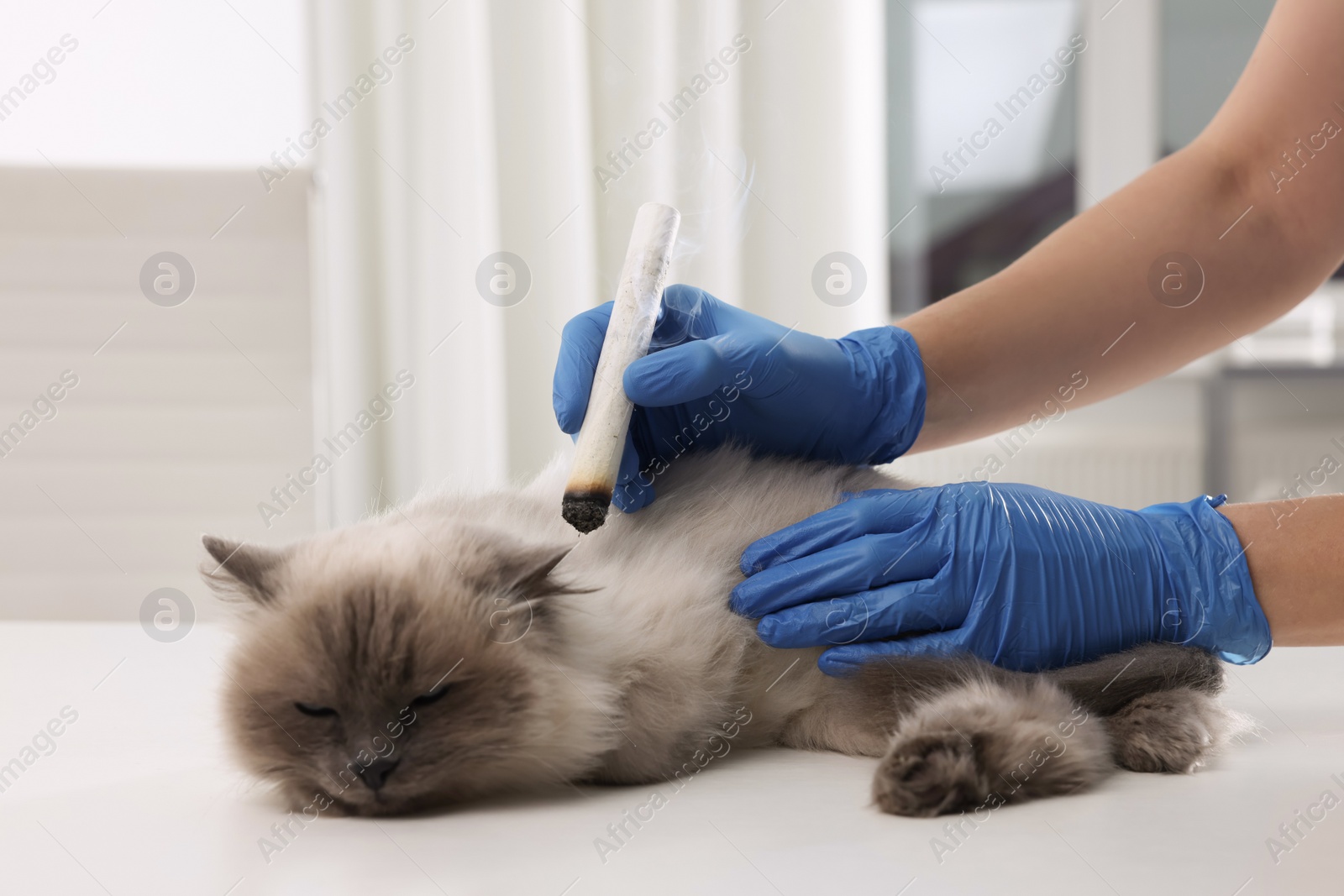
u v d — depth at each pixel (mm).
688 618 1025
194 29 1987
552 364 2053
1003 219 2516
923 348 1174
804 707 1059
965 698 969
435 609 972
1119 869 855
